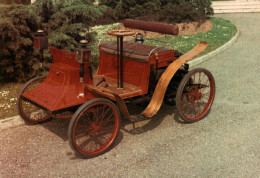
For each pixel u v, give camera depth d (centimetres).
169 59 505
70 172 384
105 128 454
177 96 480
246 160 407
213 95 534
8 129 487
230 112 556
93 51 753
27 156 417
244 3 1886
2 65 641
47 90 435
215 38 1135
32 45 660
